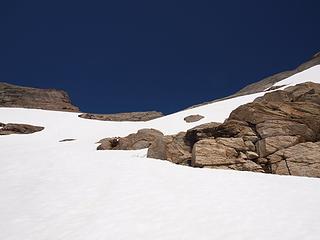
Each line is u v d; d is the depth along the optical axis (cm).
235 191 1470
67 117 6962
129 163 2150
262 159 2189
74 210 1314
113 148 3356
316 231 1008
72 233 1098
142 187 1559
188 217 1171
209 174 1834
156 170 1925
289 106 2589
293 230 1023
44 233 1122
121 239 1025
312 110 2527
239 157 2219
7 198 1502
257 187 1538
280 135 2302
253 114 2528
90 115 7212
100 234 1070
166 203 1325
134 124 5759
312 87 3378
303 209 1215
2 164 2306
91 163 2180
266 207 1245
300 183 1627
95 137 4894
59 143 4322
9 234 1128
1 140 4578
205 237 1005
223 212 1203
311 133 2331
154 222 1142
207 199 1359
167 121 5303
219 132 2503
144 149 3062
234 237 992
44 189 1614
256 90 7050
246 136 2398
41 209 1345
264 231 1023
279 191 1464
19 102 8650
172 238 1012
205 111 5453
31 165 2211
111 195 1460
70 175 1858
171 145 2508
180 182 1641
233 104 5588
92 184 1653
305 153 2116
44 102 8931
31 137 5044
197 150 2255
